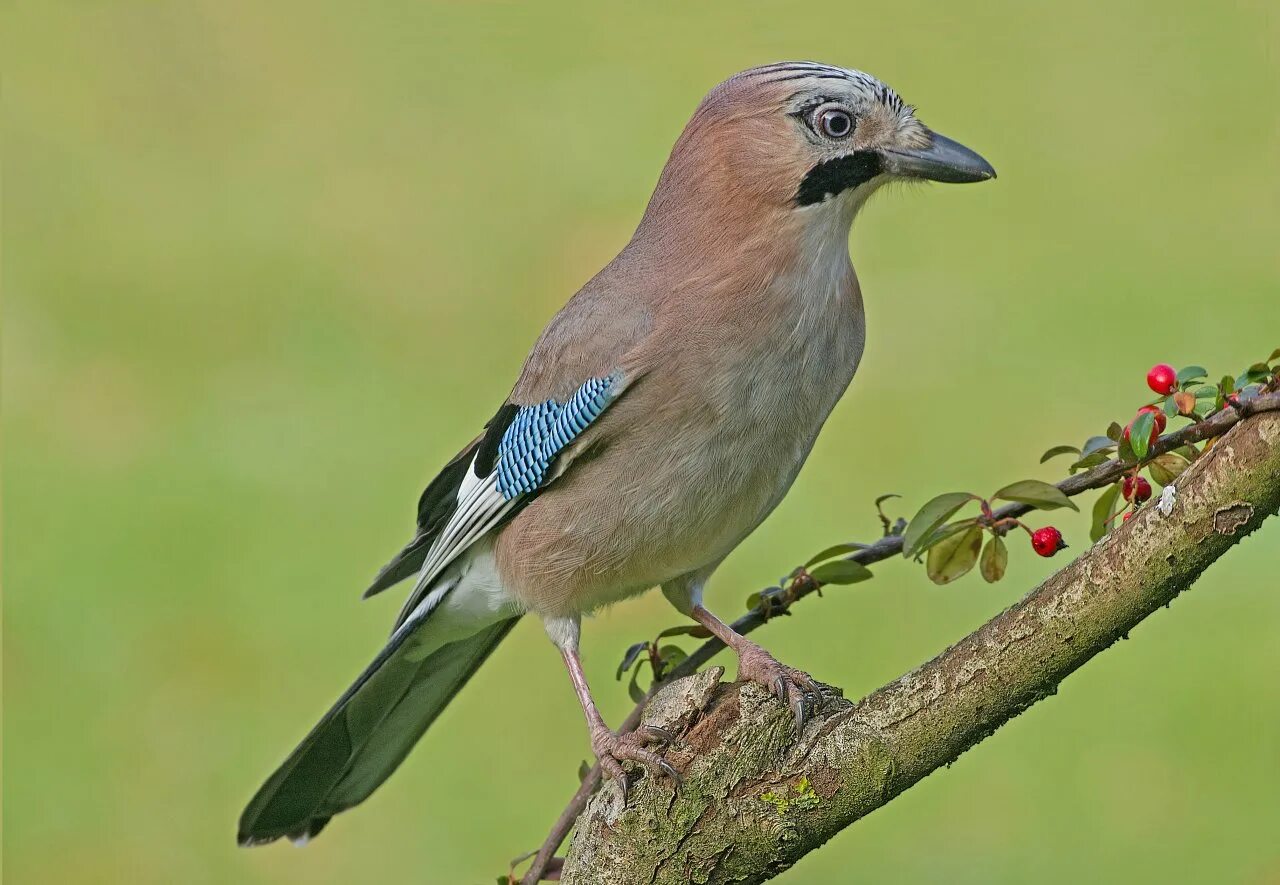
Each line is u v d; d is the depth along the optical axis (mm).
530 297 15508
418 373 14461
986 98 17688
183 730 10992
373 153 18094
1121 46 18594
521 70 19500
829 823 5234
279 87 19484
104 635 11664
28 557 12352
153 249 16422
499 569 7344
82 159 18156
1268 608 10977
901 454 12594
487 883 9359
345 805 7461
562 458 6926
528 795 10336
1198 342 13469
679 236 6902
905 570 11219
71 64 19953
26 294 15648
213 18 20719
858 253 15102
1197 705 10289
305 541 12461
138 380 14445
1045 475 12328
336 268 16078
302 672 11297
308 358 14773
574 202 16859
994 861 9523
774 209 6723
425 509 7863
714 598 11312
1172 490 4711
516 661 11086
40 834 10273
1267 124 16750
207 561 12367
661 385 6719
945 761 5074
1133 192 15719
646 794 5379
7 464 13406
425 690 7707
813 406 6898
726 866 5332
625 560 7043
